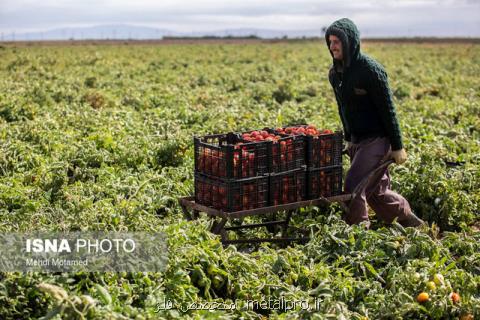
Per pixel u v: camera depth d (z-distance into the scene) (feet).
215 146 33.86
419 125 69.41
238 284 29.17
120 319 23.71
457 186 44.86
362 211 37.32
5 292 25.40
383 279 30.60
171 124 67.00
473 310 27.37
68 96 94.02
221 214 33.58
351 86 36.68
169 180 46.93
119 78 136.46
